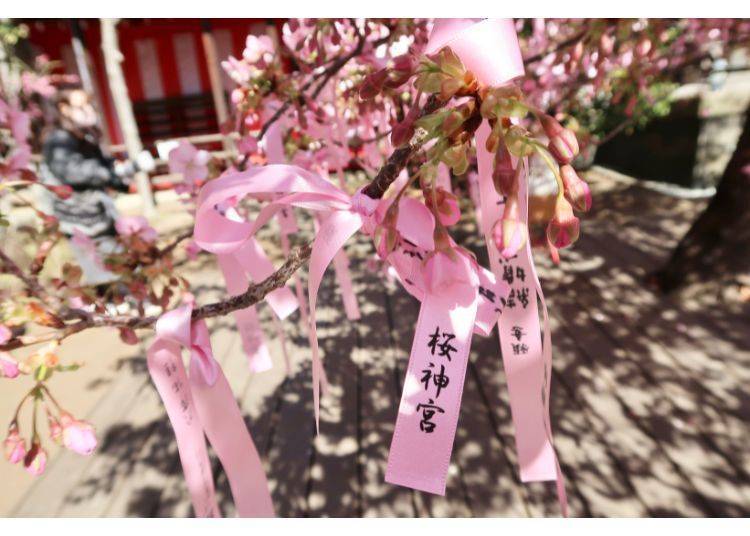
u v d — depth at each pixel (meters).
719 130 6.38
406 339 3.86
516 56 0.55
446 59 0.56
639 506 2.28
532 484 2.44
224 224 0.75
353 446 2.79
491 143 0.58
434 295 0.64
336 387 3.31
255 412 3.12
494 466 2.57
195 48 11.72
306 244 0.74
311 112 2.08
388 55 1.84
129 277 1.56
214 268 5.69
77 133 4.09
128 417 3.20
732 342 3.48
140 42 11.48
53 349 0.91
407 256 0.68
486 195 0.73
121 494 2.58
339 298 4.68
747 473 2.42
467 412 2.98
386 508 2.38
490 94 0.54
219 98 7.79
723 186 3.98
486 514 2.30
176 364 0.87
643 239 5.41
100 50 11.23
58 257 3.85
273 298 1.06
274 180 0.64
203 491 0.91
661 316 3.88
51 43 10.88
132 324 0.93
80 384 3.58
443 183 1.19
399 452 0.62
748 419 2.76
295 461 2.71
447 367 0.63
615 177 7.99
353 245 6.06
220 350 3.92
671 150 6.93
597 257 5.05
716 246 4.00
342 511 2.39
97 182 4.02
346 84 2.30
